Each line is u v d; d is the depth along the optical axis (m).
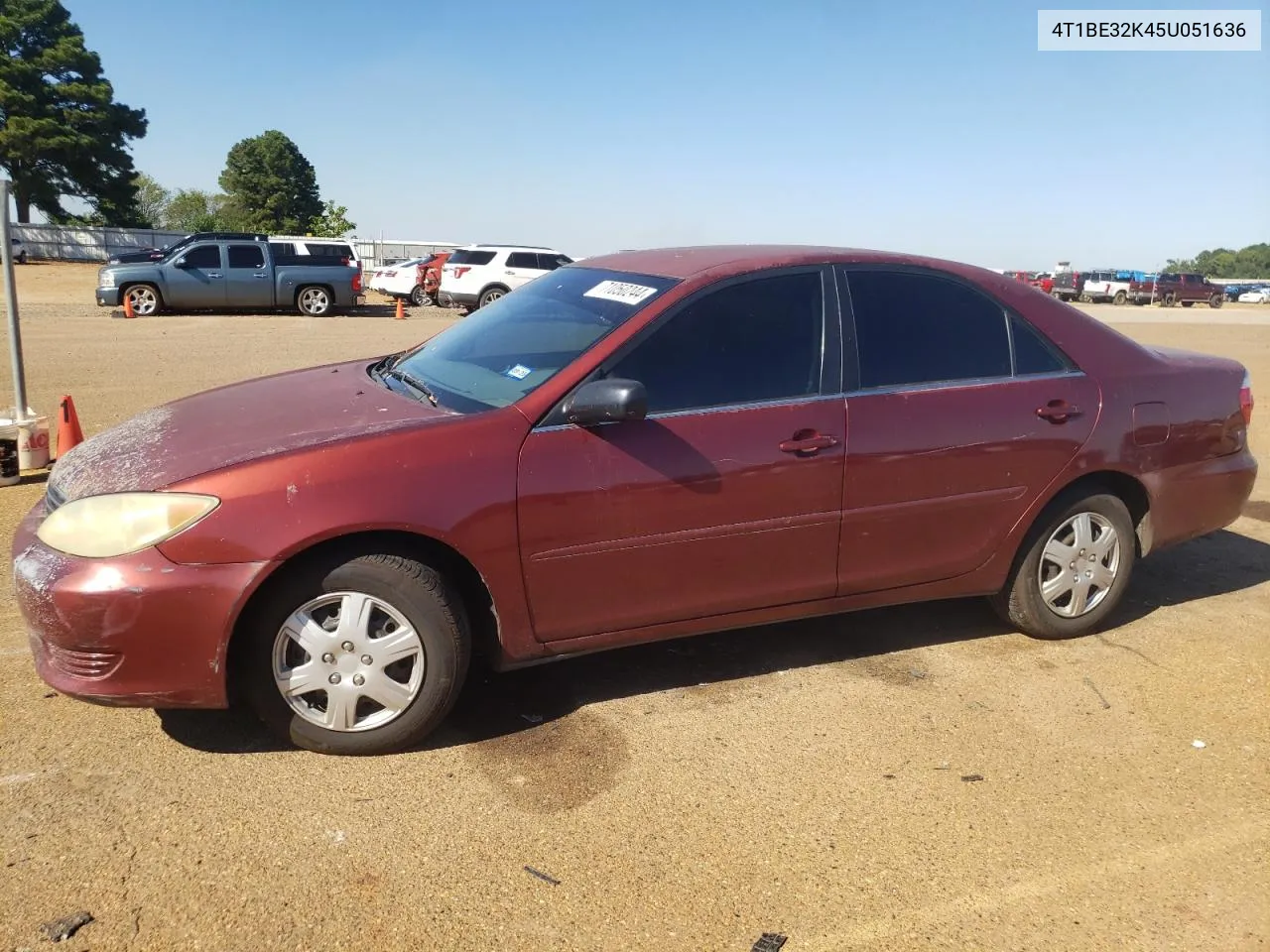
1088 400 4.19
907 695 3.84
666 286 3.65
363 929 2.47
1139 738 3.56
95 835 2.79
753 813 3.02
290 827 2.87
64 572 2.92
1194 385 4.51
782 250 3.99
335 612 3.18
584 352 3.45
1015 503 4.08
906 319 3.94
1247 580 5.31
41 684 3.67
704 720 3.60
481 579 3.26
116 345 14.44
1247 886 2.76
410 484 3.10
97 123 63.81
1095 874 2.79
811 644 4.32
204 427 3.42
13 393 9.77
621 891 2.65
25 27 62.44
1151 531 4.49
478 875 2.69
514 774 3.19
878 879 2.74
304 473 3.03
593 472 3.33
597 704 3.70
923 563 3.98
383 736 3.23
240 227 80.06
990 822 3.02
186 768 3.16
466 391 3.60
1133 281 51.41
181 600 2.94
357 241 45.34
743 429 3.54
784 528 3.66
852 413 3.72
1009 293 4.18
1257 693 3.94
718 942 2.47
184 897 2.55
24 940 2.37
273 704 3.17
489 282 25.36
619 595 3.48
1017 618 4.33
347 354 14.20
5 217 6.66
